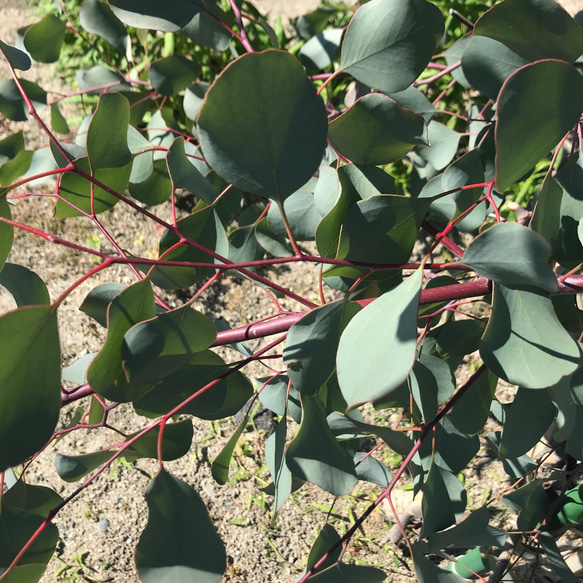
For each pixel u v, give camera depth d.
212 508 1.11
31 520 0.40
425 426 0.48
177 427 0.48
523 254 0.36
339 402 0.47
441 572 0.46
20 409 0.31
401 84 0.41
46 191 1.45
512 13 0.36
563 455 0.78
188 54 1.39
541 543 0.64
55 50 0.66
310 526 1.08
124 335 0.37
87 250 0.34
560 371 0.36
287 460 0.40
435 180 0.58
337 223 0.40
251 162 0.33
